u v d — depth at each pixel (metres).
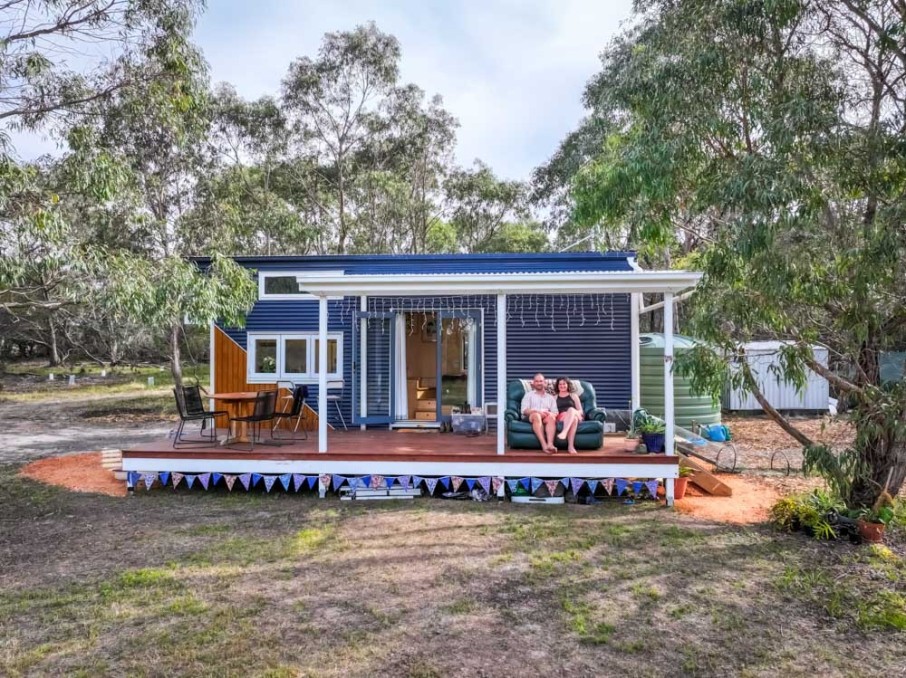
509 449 7.61
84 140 7.90
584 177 8.92
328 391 10.16
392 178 23.20
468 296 9.92
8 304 8.35
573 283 7.06
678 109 6.40
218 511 6.77
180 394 8.09
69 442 12.23
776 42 5.91
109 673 3.36
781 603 4.36
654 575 4.84
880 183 5.39
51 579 4.76
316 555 5.28
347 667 3.44
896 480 6.02
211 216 17.38
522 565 5.05
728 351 6.05
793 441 11.47
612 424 9.21
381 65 22.08
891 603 4.32
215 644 3.70
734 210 5.76
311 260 10.23
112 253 7.35
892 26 5.39
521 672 3.40
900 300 5.39
